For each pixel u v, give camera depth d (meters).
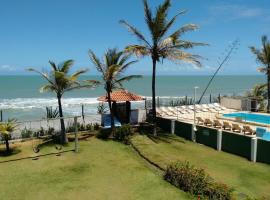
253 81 193.25
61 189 15.70
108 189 15.73
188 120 29.95
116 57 24.59
